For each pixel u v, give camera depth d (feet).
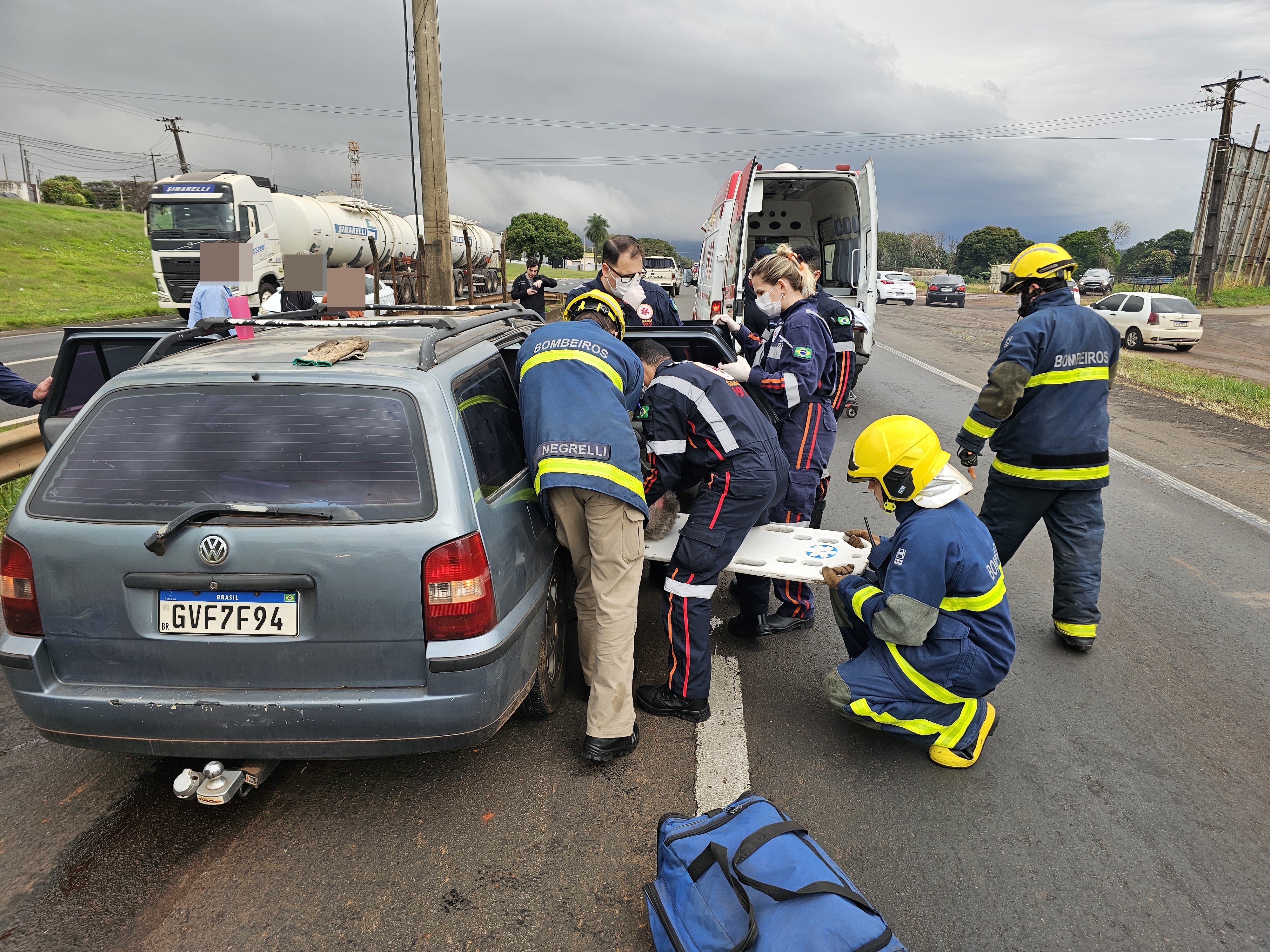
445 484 7.79
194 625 7.64
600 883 7.84
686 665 10.54
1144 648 13.20
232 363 8.46
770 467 10.24
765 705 11.28
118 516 7.65
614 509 9.33
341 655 7.70
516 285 48.85
